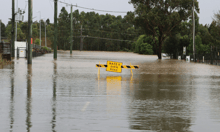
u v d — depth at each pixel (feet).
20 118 35.17
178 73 106.93
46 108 41.32
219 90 61.62
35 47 293.84
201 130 30.30
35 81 76.07
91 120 34.30
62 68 123.85
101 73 102.27
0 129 30.32
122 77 89.45
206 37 312.91
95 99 49.44
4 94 54.19
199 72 112.57
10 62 160.25
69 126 31.50
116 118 35.42
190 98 51.13
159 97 52.11
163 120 34.53
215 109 41.32
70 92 57.26
